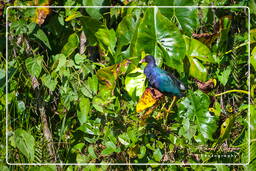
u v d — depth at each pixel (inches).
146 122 102.6
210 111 111.9
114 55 109.4
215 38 114.0
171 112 106.9
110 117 101.8
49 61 113.3
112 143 99.3
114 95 108.3
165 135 105.3
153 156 102.3
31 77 109.0
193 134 103.0
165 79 104.0
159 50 107.8
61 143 110.6
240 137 112.8
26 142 100.8
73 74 102.3
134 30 108.0
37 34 103.7
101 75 103.9
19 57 107.7
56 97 113.0
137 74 108.2
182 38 106.2
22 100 109.0
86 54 113.8
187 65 110.7
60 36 112.0
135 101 107.3
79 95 102.0
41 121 110.7
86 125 100.7
